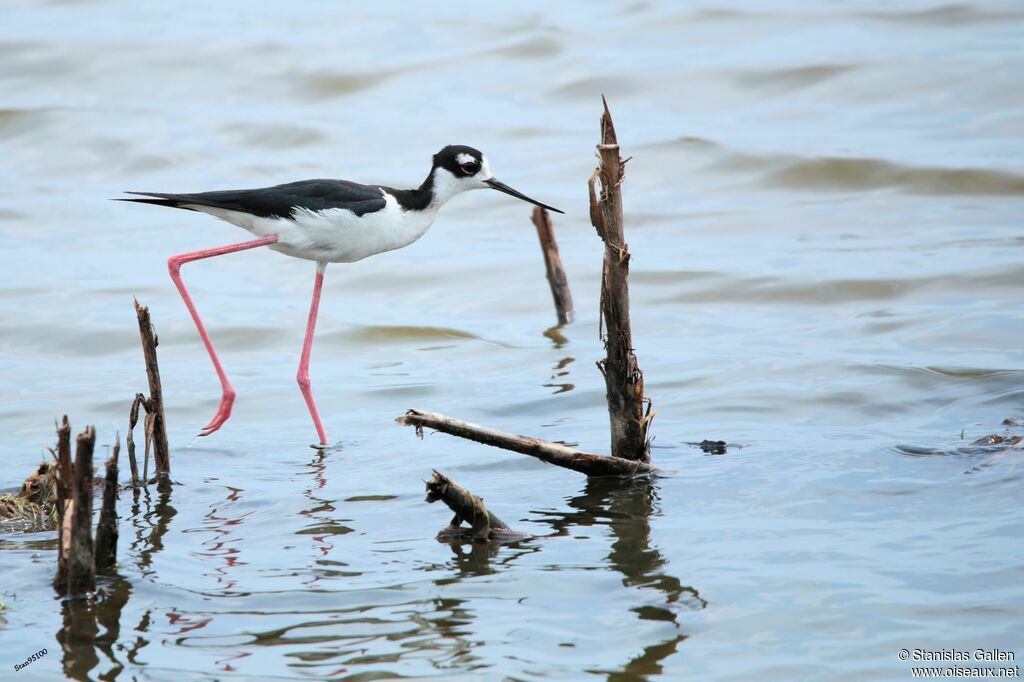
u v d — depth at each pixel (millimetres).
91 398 12617
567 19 28781
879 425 11023
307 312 16078
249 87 25656
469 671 6777
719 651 6930
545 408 12055
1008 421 10664
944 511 8836
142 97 25094
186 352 14516
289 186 11891
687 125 23188
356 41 27703
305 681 6707
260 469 10523
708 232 18828
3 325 15117
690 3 29359
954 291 15383
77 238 19062
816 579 7785
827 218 18984
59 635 7234
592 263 18078
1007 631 6984
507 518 9117
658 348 13992
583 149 22562
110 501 8062
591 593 7727
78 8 30047
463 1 30656
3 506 9250
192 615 7500
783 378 12508
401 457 10758
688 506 9250
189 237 19219
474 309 16375
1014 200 19125
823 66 24922
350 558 8406
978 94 23453
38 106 24172
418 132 23422
